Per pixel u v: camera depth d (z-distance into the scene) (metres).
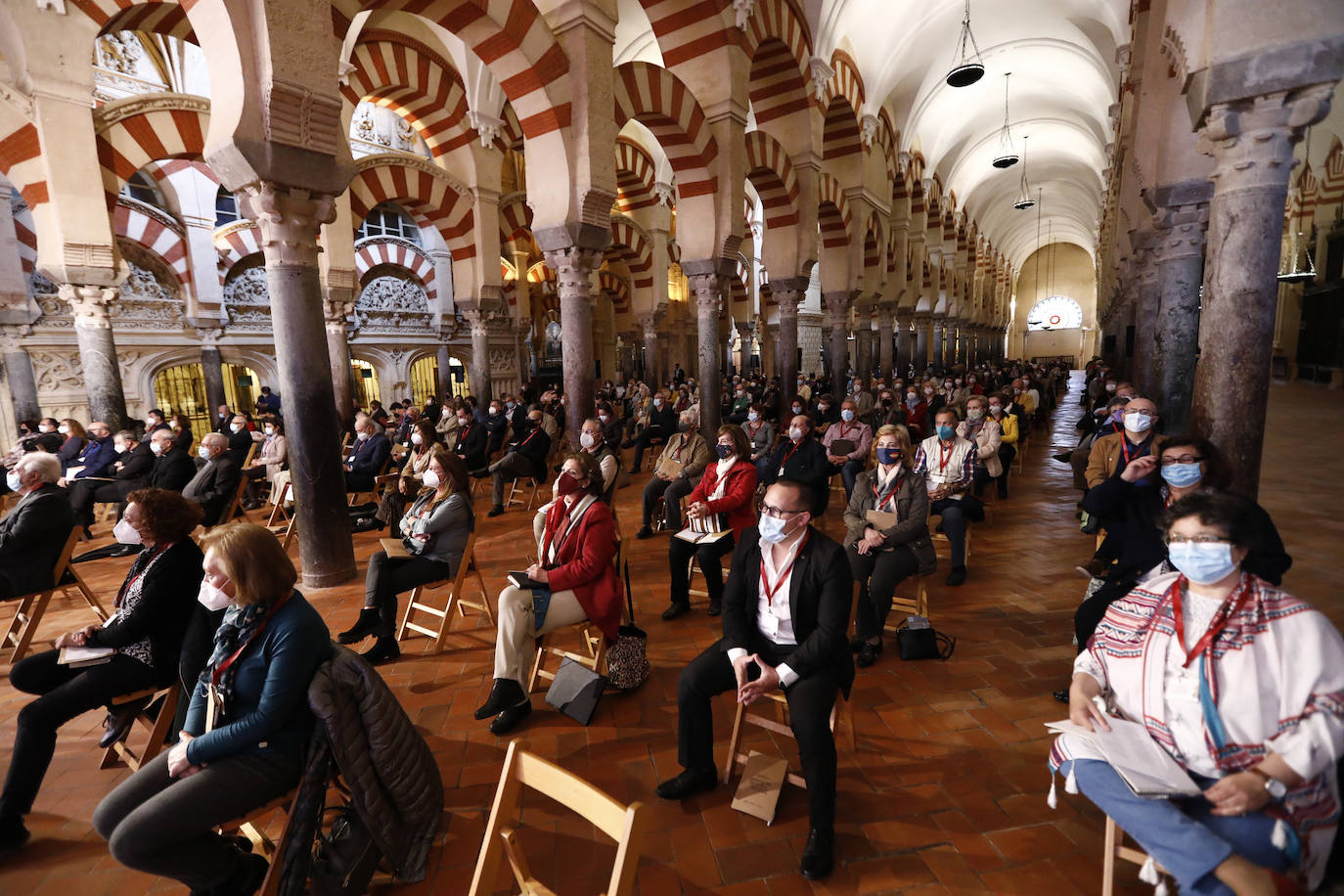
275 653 1.96
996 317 46.03
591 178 6.86
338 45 5.17
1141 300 9.00
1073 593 4.62
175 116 8.59
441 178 11.77
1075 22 15.80
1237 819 1.54
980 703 3.19
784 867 2.21
